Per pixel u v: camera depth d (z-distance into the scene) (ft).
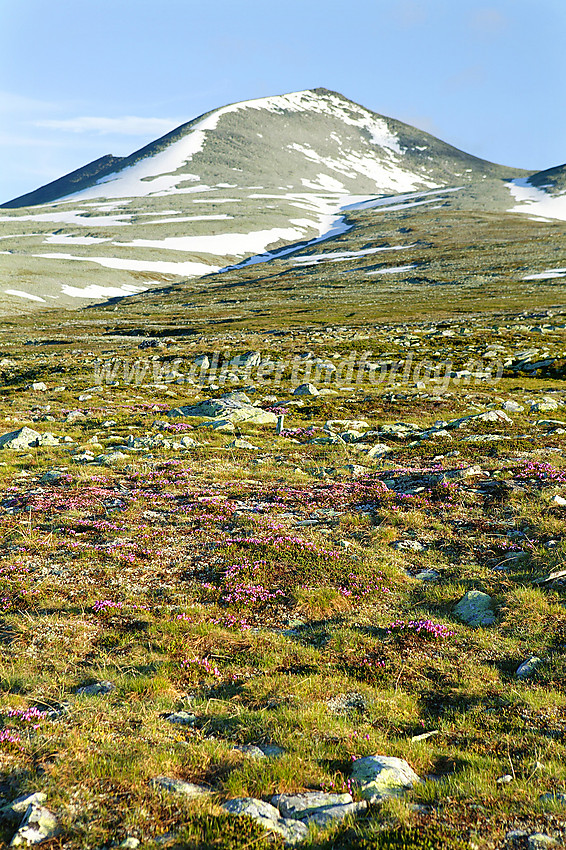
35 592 40.78
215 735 26.35
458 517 58.29
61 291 576.20
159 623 37.14
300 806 21.29
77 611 38.68
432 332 263.08
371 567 46.65
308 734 26.14
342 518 58.70
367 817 20.67
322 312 384.27
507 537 51.49
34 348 285.64
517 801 21.13
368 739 25.85
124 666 32.42
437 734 26.73
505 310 328.90
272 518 58.80
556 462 76.48
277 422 124.36
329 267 640.58
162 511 62.28
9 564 45.93
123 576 44.70
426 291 452.76
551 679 30.50
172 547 50.90
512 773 23.22
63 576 44.24
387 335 261.03
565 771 22.90
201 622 37.40
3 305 495.00
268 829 19.70
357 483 73.82
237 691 30.32
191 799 21.29
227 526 56.39
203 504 63.41
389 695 29.78
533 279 447.01
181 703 29.12
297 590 42.37
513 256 557.33
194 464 85.81
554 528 51.26
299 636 37.06
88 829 19.35
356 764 23.98
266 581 44.16
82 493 69.10
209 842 19.10
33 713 26.53
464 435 101.65
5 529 54.95
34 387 176.86
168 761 23.57
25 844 18.49
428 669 32.76
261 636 36.35
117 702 28.55
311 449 97.86
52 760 23.12
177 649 34.27
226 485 73.72
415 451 92.12
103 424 121.90
